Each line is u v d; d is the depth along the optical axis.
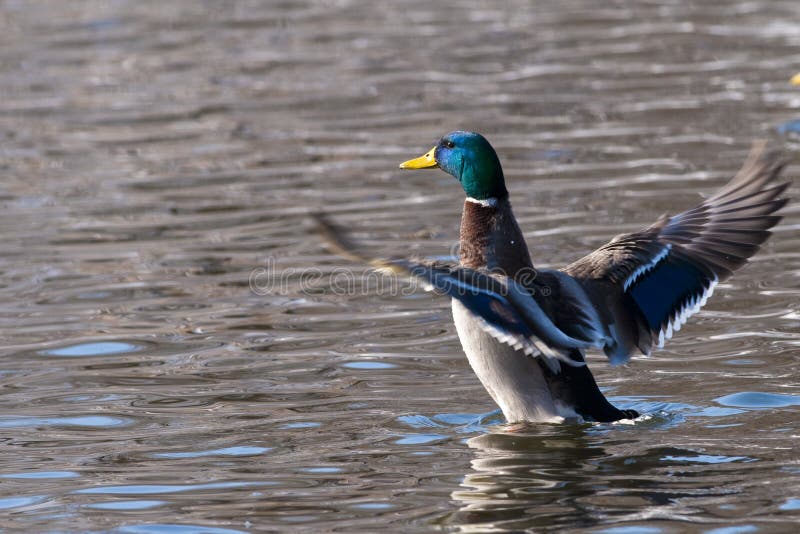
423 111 19.50
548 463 7.83
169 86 22.11
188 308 11.70
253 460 8.10
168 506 7.33
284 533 6.86
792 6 26.67
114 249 13.65
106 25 27.86
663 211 13.93
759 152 8.75
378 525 6.92
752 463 7.67
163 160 17.44
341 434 8.57
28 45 25.95
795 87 19.78
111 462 8.14
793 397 9.00
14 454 8.34
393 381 9.72
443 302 11.78
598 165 16.11
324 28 26.98
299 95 21.05
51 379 9.95
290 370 10.02
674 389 9.33
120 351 10.59
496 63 22.83
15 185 16.41
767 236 8.36
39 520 7.18
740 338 10.41
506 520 6.91
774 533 6.59
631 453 7.96
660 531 6.67
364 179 16.09
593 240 13.05
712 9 26.98
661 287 8.39
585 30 25.55
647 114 18.66
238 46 25.38
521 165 16.30
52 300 12.03
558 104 19.56
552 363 8.36
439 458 8.02
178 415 9.07
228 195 15.62
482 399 9.27
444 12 28.30
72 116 20.22
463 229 9.13
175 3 30.50
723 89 19.97
